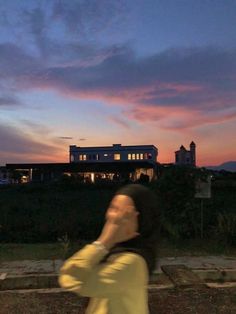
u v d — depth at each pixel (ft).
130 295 6.87
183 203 44.06
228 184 131.03
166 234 46.01
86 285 6.75
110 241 6.99
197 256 37.17
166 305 25.23
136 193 7.25
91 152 339.57
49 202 80.18
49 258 36.32
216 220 47.60
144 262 7.00
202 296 26.89
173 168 45.34
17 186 159.43
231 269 32.22
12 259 36.04
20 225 48.88
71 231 46.11
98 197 93.91
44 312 24.26
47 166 269.03
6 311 24.48
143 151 331.16
